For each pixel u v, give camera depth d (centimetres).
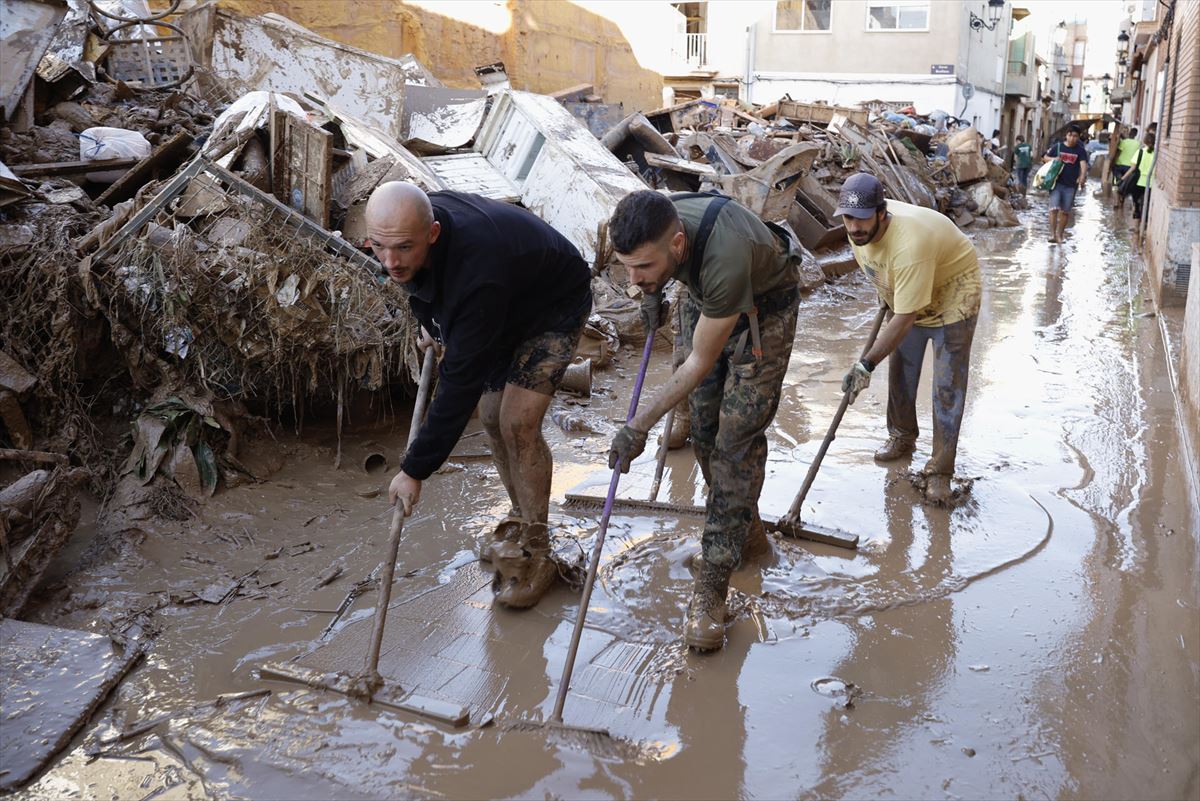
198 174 464
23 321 444
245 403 508
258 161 514
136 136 604
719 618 351
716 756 289
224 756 284
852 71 3050
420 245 300
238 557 410
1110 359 768
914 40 2978
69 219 478
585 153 801
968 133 1884
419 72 1120
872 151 1553
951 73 2970
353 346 479
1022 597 389
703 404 379
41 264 446
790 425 612
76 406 457
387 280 481
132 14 876
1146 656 344
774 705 315
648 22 2241
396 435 548
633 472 526
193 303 450
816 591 393
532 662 339
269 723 299
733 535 349
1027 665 339
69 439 444
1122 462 541
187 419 458
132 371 463
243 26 842
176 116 686
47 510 373
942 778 280
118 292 451
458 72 1617
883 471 533
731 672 334
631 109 2203
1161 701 317
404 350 495
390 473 503
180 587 382
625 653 346
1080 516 469
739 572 408
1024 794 274
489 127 834
